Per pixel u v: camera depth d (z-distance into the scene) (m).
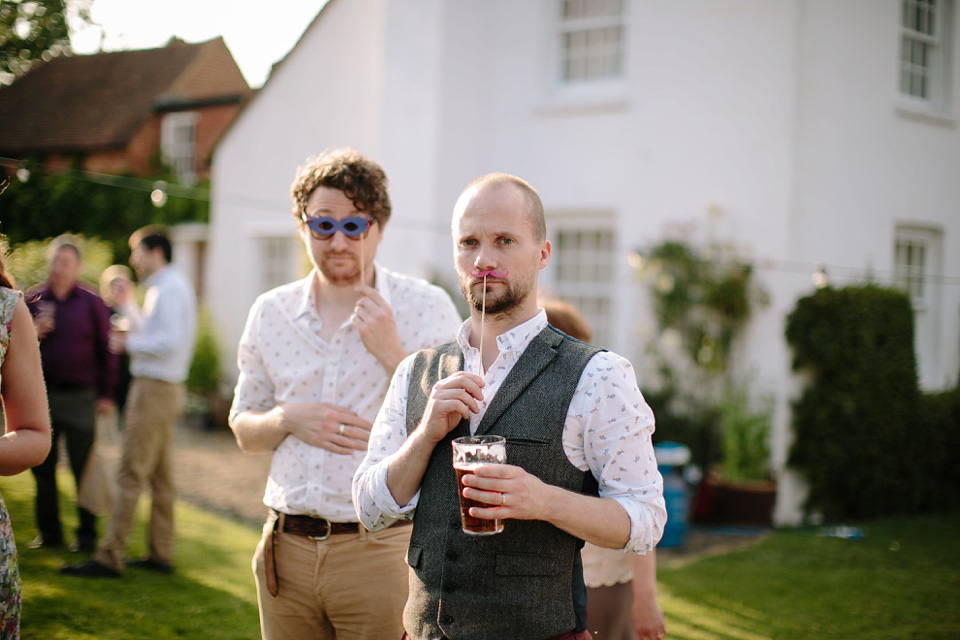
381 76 8.59
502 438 1.62
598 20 8.20
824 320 6.91
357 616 2.41
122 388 8.30
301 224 2.61
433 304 2.69
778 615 4.68
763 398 7.10
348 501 2.40
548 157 8.36
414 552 1.81
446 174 8.30
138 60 15.62
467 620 1.69
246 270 11.13
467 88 8.51
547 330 1.86
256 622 4.04
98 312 5.09
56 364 4.87
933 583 5.29
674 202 7.64
